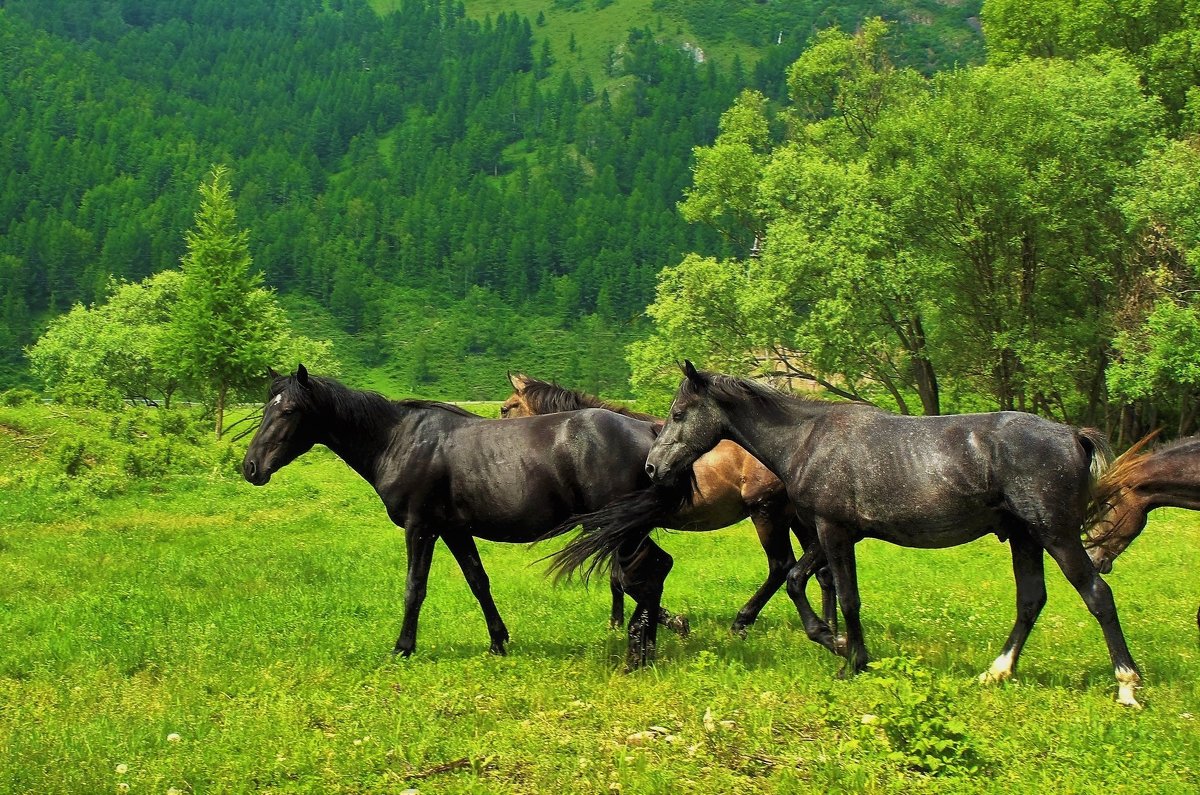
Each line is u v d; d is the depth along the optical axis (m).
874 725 7.08
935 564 16.09
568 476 9.70
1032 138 31.47
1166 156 30.09
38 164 178.62
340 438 10.34
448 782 6.68
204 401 49.00
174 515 21.19
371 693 8.73
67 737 7.61
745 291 37.50
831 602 10.90
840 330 34.47
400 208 194.50
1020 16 42.72
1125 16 38.53
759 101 53.03
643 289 160.75
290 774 6.91
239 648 10.43
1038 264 34.19
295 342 66.38
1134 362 30.09
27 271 142.75
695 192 50.91
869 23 48.47
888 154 39.44
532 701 8.23
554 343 151.25
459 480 9.91
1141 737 7.12
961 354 35.88
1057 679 8.54
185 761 7.09
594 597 13.74
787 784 6.37
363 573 15.29
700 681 8.50
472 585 10.31
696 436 9.46
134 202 171.00
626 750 6.96
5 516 19.70
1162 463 11.05
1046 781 6.38
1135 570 15.23
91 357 60.47
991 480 8.23
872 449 8.70
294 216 180.88
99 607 12.36
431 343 149.62
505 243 176.75
